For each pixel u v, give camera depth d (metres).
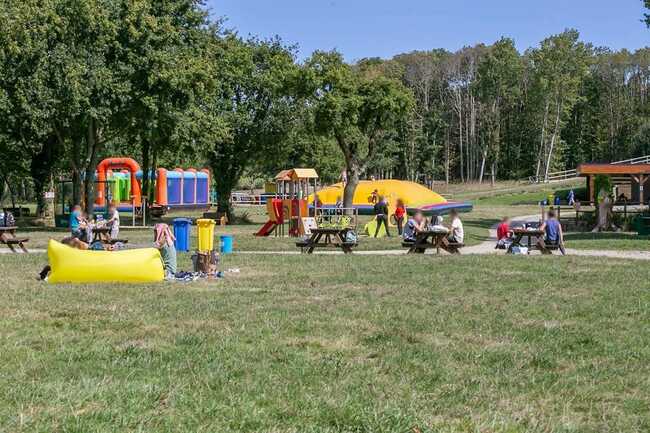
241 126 42.53
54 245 13.82
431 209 44.34
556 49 98.06
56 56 31.64
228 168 43.22
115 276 13.73
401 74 108.12
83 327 9.15
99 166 53.03
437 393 6.35
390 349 7.96
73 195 37.72
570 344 8.24
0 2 31.91
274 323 9.37
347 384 6.56
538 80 98.62
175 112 34.00
